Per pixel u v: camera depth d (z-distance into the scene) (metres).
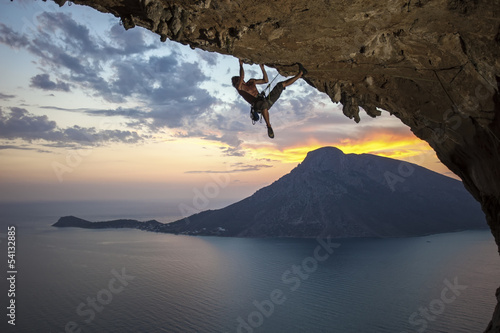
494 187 9.94
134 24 7.07
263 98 7.73
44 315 110.44
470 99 8.37
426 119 9.87
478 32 6.52
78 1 6.74
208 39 7.23
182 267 191.38
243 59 8.22
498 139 8.80
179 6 6.23
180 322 107.75
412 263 197.00
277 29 6.84
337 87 9.31
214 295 140.62
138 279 162.75
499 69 7.13
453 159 11.09
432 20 6.48
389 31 6.95
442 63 7.70
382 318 109.00
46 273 166.62
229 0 5.98
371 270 185.62
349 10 6.21
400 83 8.94
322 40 7.27
